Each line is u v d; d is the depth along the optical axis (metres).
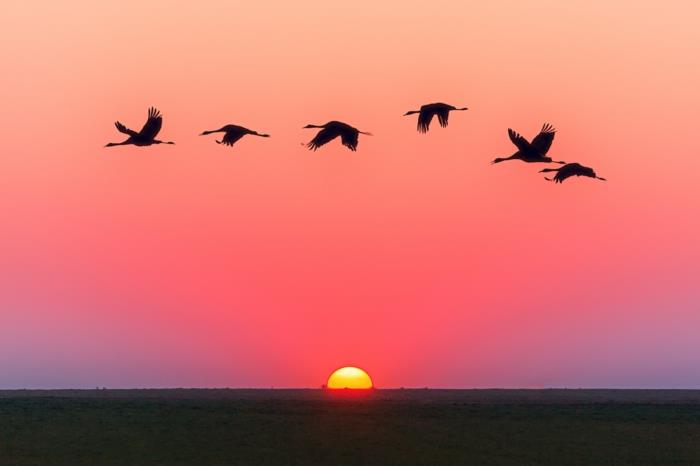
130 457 49.91
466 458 50.22
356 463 47.97
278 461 48.59
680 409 91.25
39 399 105.62
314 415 77.06
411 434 61.41
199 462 48.19
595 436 62.47
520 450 54.03
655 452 54.34
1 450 52.22
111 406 88.56
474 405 95.00
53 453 51.28
